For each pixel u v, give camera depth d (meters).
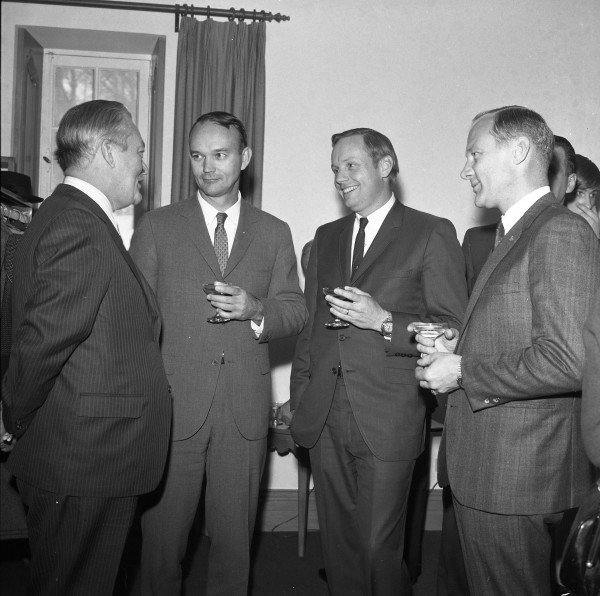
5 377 2.05
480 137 2.03
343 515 2.71
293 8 4.14
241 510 2.60
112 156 2.10
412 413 2.57
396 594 2.55
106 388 1.98
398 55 4.19
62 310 1.86
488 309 1.94
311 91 4.14
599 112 4.27
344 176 2.67
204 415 2.53
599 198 3.05
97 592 2.04
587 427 1.64
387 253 2.66
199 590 3.16
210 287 2.40
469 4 4.23
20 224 3.38
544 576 1.90
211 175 2.62
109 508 2.02
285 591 3.19
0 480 3.00
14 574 3.20
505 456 1.88
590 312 1.77
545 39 4.27
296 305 2.74
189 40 4.01
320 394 2.66
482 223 4.20
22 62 4.07
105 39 4.20
